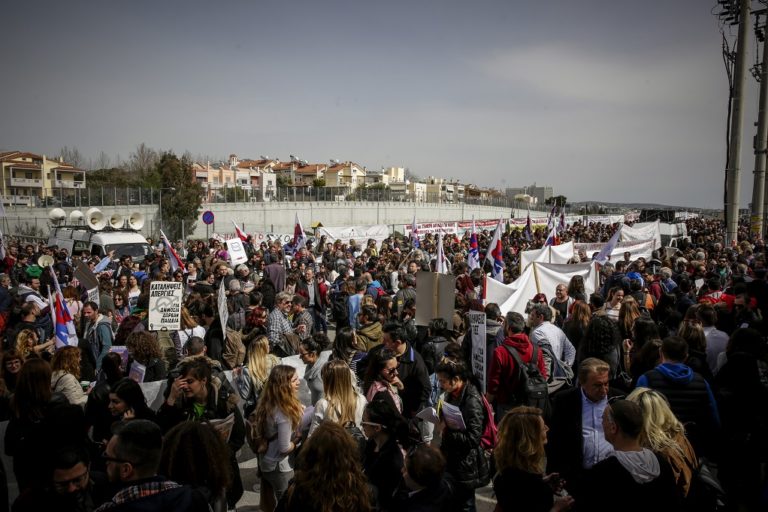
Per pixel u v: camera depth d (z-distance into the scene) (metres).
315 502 3.16
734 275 10.85
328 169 115.81
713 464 4.49
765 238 25.19
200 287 9.19
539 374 5.42
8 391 5.37
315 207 57.16
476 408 4.38
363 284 10.58
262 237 27.27
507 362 5.36
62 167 68.38
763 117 20.59
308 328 8.77
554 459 4.09
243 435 4.57
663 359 4.60
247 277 11.70
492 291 9.95
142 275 13.25
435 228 30.95
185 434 3.39
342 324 10.93
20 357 5.44
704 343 5.45
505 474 3.35
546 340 6.30
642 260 12.59
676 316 7.27
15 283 14.92
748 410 4.39
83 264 10.20
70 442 3.67
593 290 10.91
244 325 8.57
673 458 3.27
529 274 10.44
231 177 95.31
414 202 69.38
